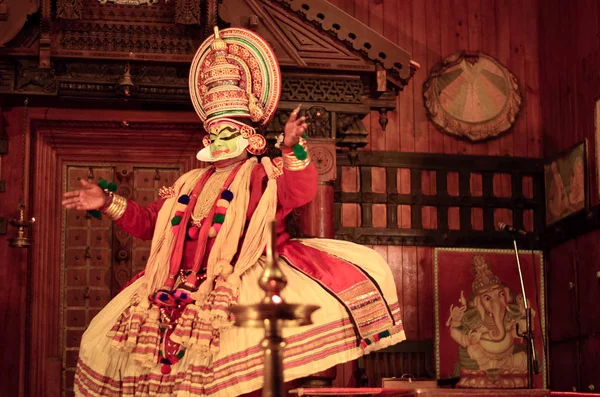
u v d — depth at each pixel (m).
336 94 6.85
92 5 6.53
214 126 4.93
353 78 6.88
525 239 7.75
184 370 4.42
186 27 6.61
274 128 6.77
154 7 6.60
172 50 6.59
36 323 6.70
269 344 2.97
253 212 4.74
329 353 4.39
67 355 6.73
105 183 4.92
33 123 6.89
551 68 7.85
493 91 7.93
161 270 4.67
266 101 5.10
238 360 4.32
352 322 4.50
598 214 6.94
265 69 5.11
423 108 7.80
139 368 4.50
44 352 6.67
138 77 6.62
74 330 6.77
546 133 7.91
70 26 6.50
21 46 6.45
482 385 7.36
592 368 6.99
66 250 6.86
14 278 6.71
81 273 6.85
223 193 4.73
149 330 4.47
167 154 7.09
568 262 7.42
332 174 6.72
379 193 7.57
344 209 7.53
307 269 4.59
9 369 6.58
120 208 4.89
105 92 6.59
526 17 8.04
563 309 7.46
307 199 4.66
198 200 4.86
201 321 4.37
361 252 4.82
